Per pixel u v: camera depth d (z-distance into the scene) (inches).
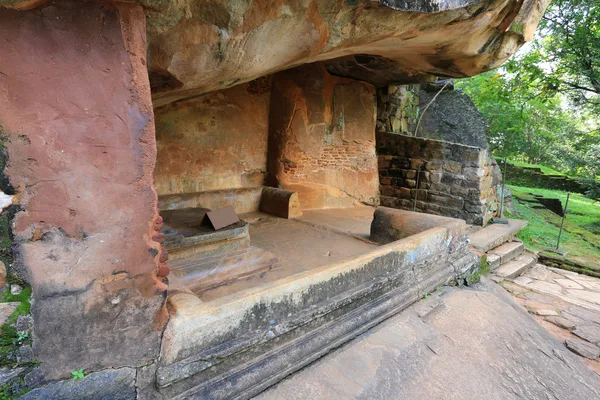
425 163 219.1
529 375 86.6
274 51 72.7
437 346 86.1
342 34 80.0
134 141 45.3
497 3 103.3
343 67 189.6
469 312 105.0
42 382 42.6
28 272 40.1
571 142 573.0
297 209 180.5
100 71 41.5
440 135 319.0
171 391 51.8
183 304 55.7
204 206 165.0
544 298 145.3
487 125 325.1
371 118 226.4
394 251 95.3
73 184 41.6
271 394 61.0
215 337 56.4
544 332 110.4
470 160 200.8
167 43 55.4
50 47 38.0
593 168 528.7
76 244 42.7
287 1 60.9
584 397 83.9
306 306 71.2
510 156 590.9
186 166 165.8
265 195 185.9
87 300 44.3
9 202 38.1
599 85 258.1
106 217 44.4
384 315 89.4
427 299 104.7
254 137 191.9
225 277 97.6
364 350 77.0
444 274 116.0
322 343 72.3
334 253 127.4
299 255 124.4
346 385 67.1
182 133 161.5
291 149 193.9
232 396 56.6
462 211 207.3
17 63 36.5
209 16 54.2
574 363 97.0
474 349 89.7
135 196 46.5
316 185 207.5
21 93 37.2
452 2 84.0
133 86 44.2
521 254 195.0
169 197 152.3
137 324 48.6
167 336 51.4
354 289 82.4
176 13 49.5
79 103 40.7
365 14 76.4
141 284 48.4
